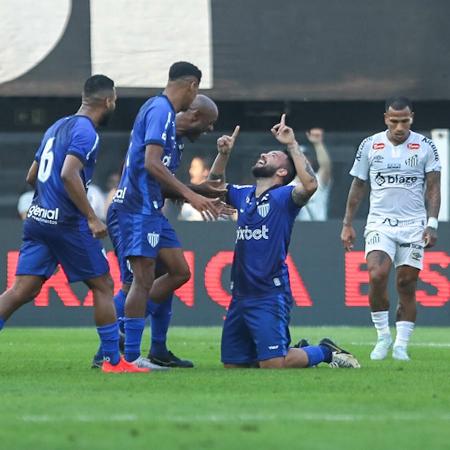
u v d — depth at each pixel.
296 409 25.28
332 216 62.66
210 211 33.34
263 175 35.22
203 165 62.06
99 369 34.78
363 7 59.56
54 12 59.19
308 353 35.06
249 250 34.72
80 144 32.00
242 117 66.19
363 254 60.12
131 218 33.59
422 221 40.00
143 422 23.20
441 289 59.91
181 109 34.25
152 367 34.22
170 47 59.38
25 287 33.22
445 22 59.59
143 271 33.84
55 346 46.12
